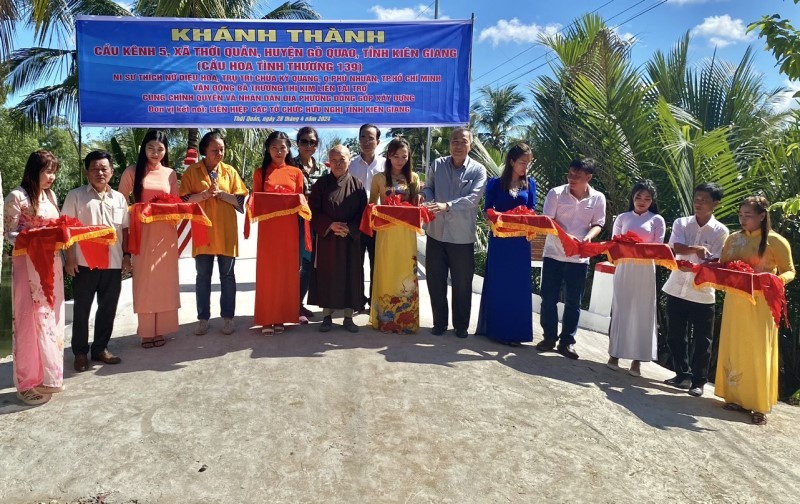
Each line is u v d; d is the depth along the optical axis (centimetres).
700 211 465
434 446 340
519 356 504
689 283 464
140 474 303
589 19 959
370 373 434
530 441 353
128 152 1433
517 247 521
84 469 307
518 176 515
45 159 386
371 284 554
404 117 704
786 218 731
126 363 448
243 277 819
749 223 420
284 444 334
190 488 293
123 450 324
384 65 694
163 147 464
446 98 705
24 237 370
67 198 416
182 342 495
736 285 406
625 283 490
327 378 422
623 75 861
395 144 505
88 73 652
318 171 612
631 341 490
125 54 656
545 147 951
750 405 414
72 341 430
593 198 507
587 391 438
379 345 497
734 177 754
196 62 669
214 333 520
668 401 439
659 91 989
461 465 322
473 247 534
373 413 374
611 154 866
